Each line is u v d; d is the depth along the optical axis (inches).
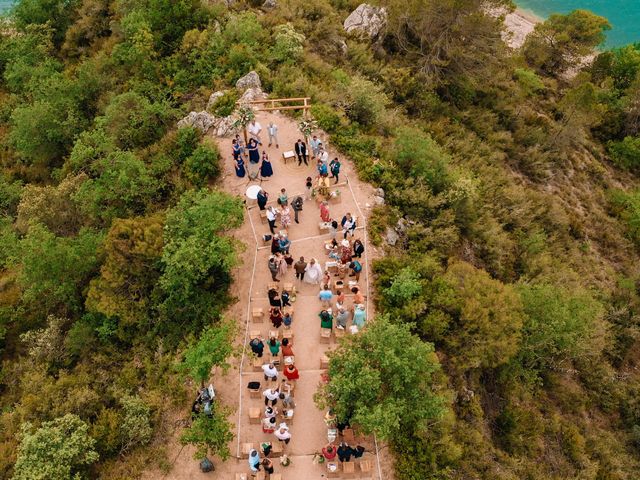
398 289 820.0
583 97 1531.7
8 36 1660.9
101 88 1316.4
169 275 797.9
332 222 889.5
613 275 1337.4
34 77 1398.9
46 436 661.9
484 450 775.7
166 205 1006.4
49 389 751.1
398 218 973.2
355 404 658.2
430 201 995.9
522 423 856.9
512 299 862.5
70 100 1274.6
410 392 681.0
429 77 1475.1
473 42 1509.6
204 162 1018.1
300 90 1202.0
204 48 1291.8
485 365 840.3
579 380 1048.2
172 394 749.3
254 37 1323.8
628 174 1755.7
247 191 967.6
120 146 1136.8
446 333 826.8
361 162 1042.1
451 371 818.2
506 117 1626.5
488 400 871.1
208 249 802.2
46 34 1621.6
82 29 1590.8
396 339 690.8
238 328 803.4
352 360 679.1
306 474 680.4
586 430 962.1
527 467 816.9
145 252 834.2
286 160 1031.6
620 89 1963.6
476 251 1056.2
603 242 1445.6
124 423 705.0
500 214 1218.6
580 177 1615.4
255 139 999.0
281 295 808.3
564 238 1346.0
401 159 1064.2
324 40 1476.4
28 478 632.4
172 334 815.7
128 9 1417.3
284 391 716.7
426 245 949.2
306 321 816.9
